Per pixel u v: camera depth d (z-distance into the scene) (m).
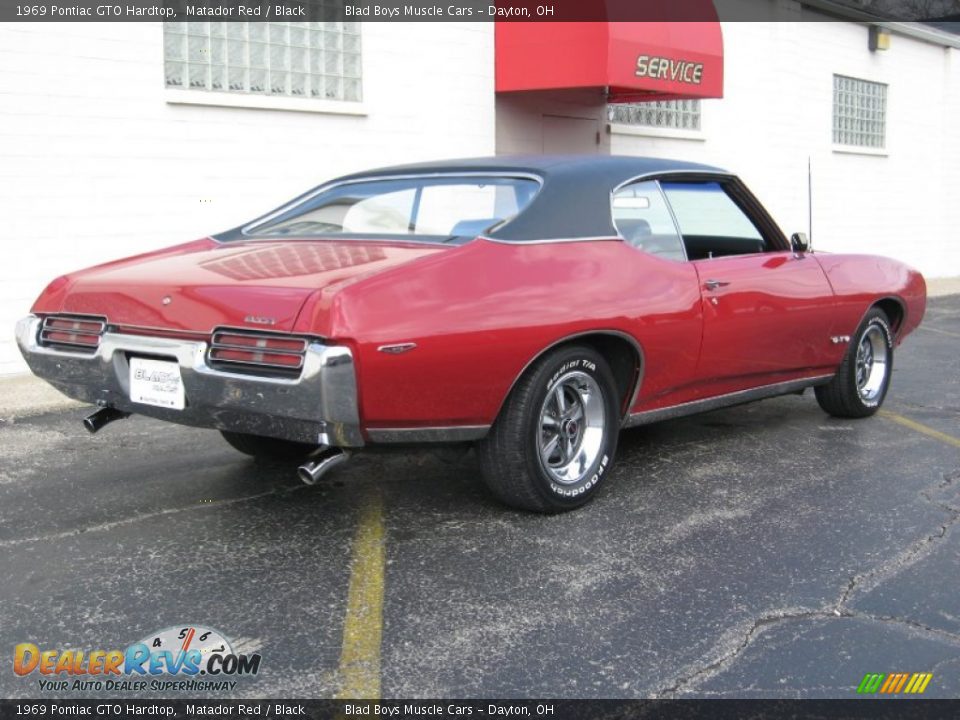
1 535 3.81
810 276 5.12
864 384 5.85
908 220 19.39
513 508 4.13
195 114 8.40
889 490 4.43
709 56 11.78
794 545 3.71
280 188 9.06
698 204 4.73
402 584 3.32
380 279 3.35
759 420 5.88
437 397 3.44
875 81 18.00
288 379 3.21
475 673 2.72
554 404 3.94
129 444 5.32
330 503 4.22
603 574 3.41
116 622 3.02
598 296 3.92
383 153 9.87
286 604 3.16
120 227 8.01
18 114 7.37
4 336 7.44
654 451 5.10
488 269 3.64
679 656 2.82
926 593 3.27
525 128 11.63
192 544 3.71
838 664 2.78
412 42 10.01
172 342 3.47
